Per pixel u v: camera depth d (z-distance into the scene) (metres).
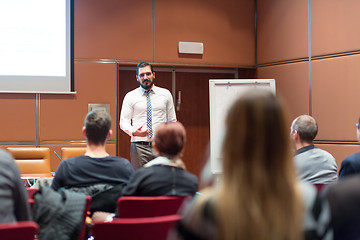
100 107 5.61
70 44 5.49
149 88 4.61
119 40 5.70
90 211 2.29
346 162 2.50
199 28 6.02
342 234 1.10
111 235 1.51
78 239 1.94
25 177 3.63
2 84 5.25
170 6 5.90
